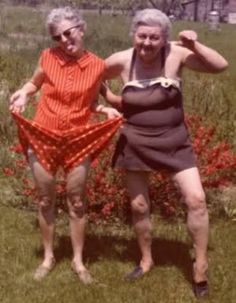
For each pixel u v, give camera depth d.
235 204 4.52
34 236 3.88
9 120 5.70
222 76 9.88
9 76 8.06
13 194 4.55
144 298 3.21
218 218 4.31
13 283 3.32
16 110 3.12
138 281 3.36
